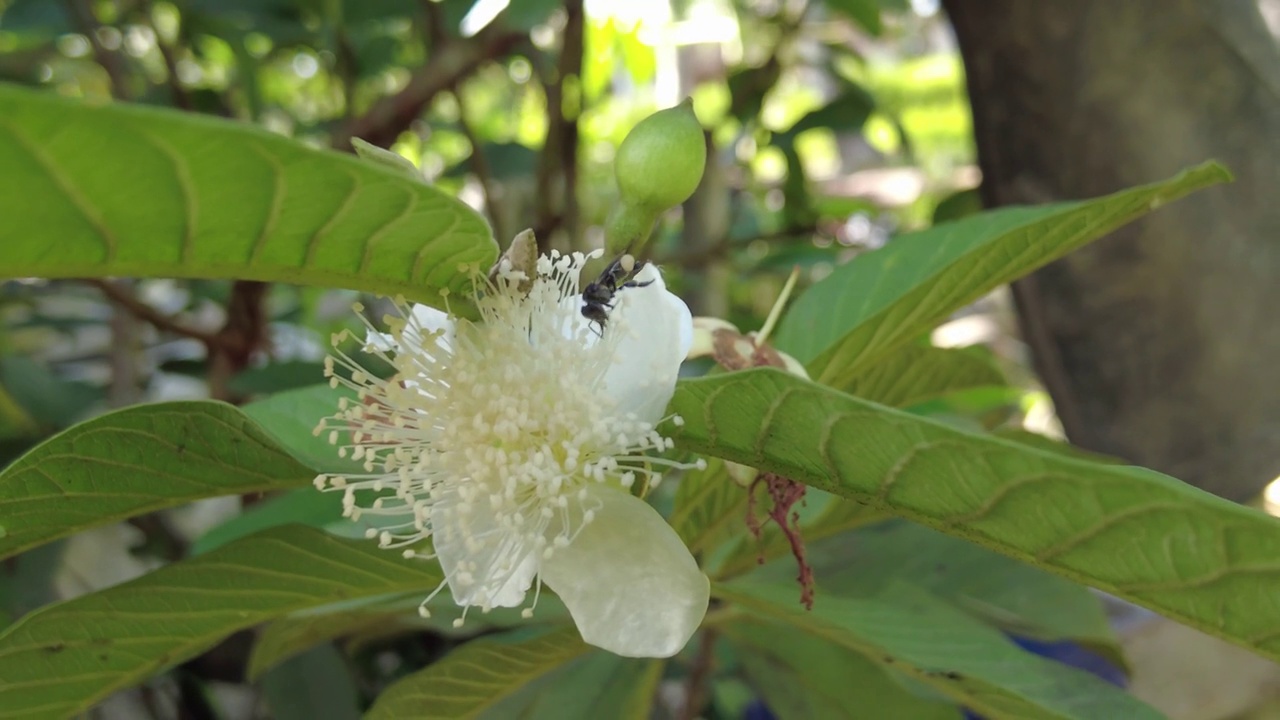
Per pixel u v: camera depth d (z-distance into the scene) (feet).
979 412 0.76
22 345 1.15
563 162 0.80
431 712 0.48
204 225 0.29
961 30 0.75
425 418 0.38
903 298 0.40
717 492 0.46
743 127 0.99
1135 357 0.73
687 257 0.89
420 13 0.81
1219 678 0.68
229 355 0.79
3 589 0.66
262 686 0.63
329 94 0.97
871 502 0.34
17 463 0.37
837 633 0.43
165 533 0.76
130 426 0.37
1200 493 0.28
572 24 0.77
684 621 0.36
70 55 0.97
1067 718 0.38
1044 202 0.74
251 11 0.84
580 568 0.37
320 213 0.30
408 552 0.37
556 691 0.53
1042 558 0.32
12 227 0.27
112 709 0.77
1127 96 0.69
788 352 0.50
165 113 0.25
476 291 0.36
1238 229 0.69
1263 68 0.67
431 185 0.29
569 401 0.37
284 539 0.40
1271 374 0.69
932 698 0.53
